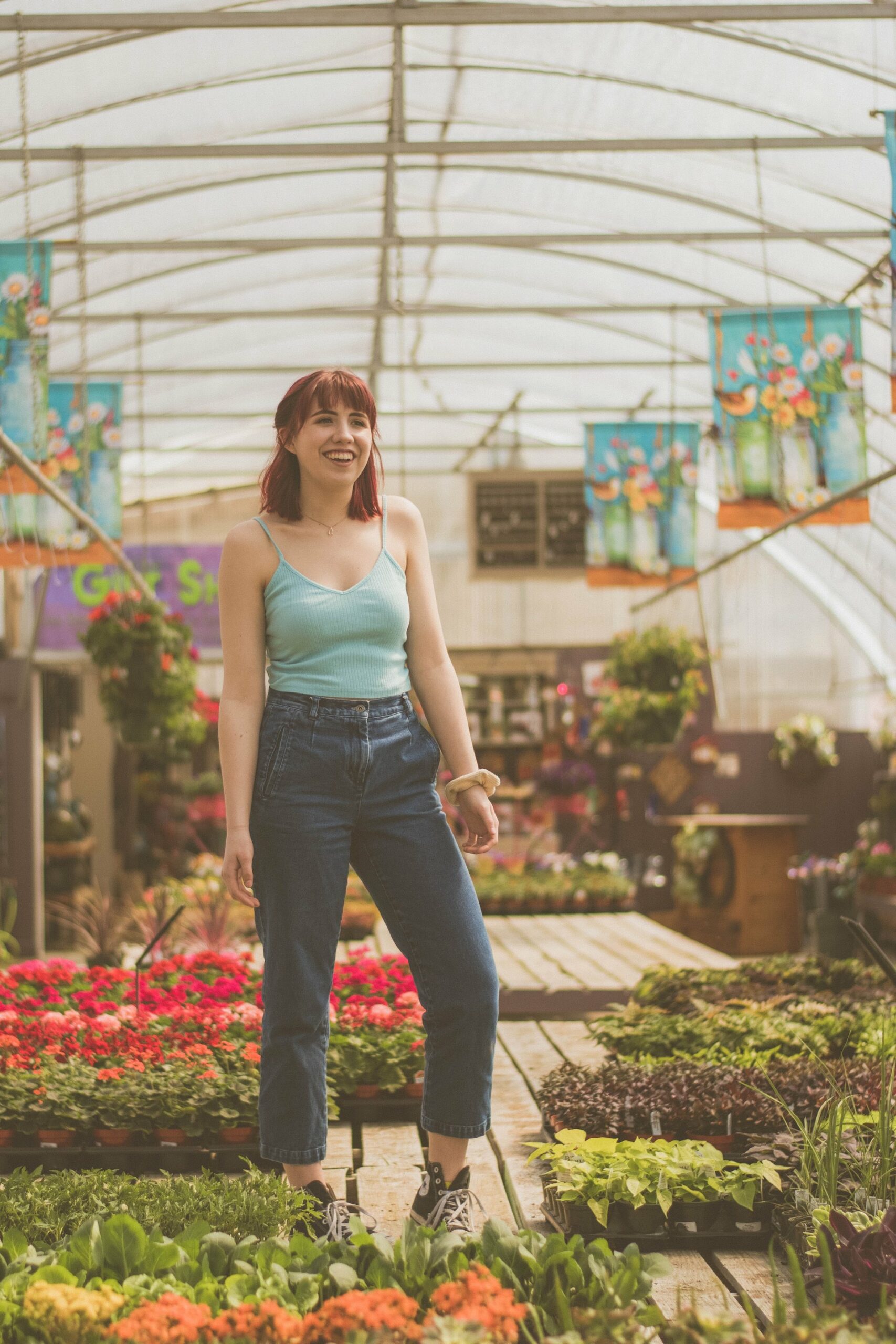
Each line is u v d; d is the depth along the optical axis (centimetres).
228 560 253
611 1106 317
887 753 1377
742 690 1516
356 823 247
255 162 792
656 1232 279
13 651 1268
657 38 660
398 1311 185
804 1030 403
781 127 743
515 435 1461
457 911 246
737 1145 313
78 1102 352
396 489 1529
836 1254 216
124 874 1468
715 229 896
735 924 1324
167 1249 212
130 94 682
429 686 264
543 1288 209
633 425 927
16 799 1207
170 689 883
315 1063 244
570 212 910
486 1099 248
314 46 662
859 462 720
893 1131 281
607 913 1159
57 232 845
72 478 816
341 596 249
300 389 256
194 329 1088
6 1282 203
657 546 923
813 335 726
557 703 1450
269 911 243
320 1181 245
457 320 1137
